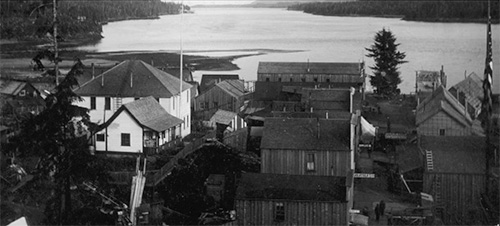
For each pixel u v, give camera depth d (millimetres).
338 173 48406
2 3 91688
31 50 112312
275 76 102375
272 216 39562
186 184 49188
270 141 49125
